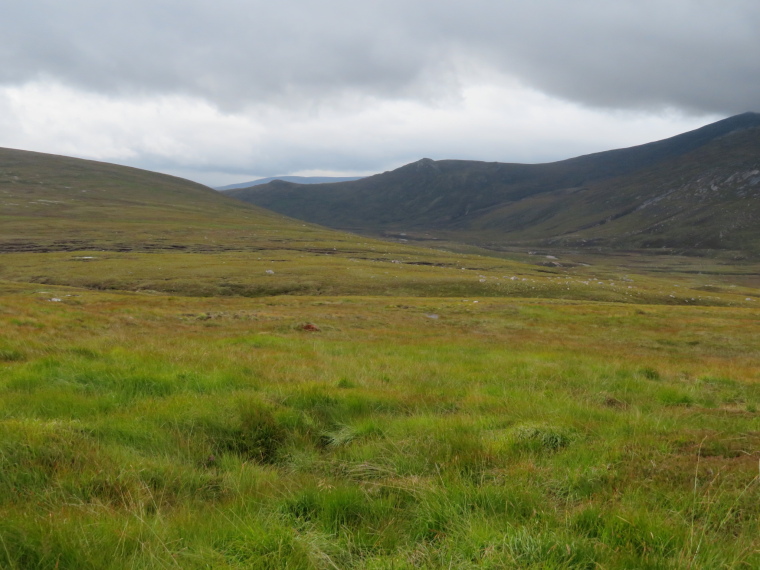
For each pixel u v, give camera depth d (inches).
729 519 207.2
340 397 396.8
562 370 597.9
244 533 191.8
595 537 192.5
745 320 1907.0
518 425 331.6
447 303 2298.2
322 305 2128.4
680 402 452.1
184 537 192.5
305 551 182.4
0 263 3617.1
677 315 2010.3
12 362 474.6
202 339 831.1
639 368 626.8
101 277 3174.2
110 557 175.9
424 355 761.0
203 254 4547.2
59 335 721.6
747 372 652.7
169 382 415.2
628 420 353.7
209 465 289.1
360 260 4586.6
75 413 329.1
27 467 234.5
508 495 224.7
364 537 198.5
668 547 185.2
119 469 246.8
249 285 3100.4
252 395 373.1
